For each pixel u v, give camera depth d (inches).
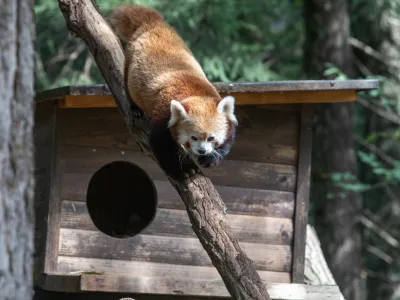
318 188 709.3
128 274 409.4
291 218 430.9
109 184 499.5
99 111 415.5
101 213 496.4
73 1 343.6
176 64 353.4
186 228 420.2
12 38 217.8
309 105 431.2
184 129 331.6
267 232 426.6
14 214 213.2
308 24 734.5
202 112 335.3
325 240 700.7
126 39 373.4
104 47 344.8
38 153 428.1
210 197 300.4
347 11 755.4
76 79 774.5
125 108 347.9
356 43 743.1
